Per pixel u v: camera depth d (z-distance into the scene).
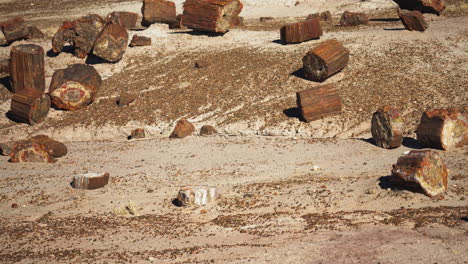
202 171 15.03
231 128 19.52
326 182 12.85
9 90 24.44
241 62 24.16
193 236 10.40
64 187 14.43
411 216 10.14
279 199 12.10
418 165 11.19
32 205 13.27
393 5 33.59
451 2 32.47
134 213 12.13
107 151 18.27
